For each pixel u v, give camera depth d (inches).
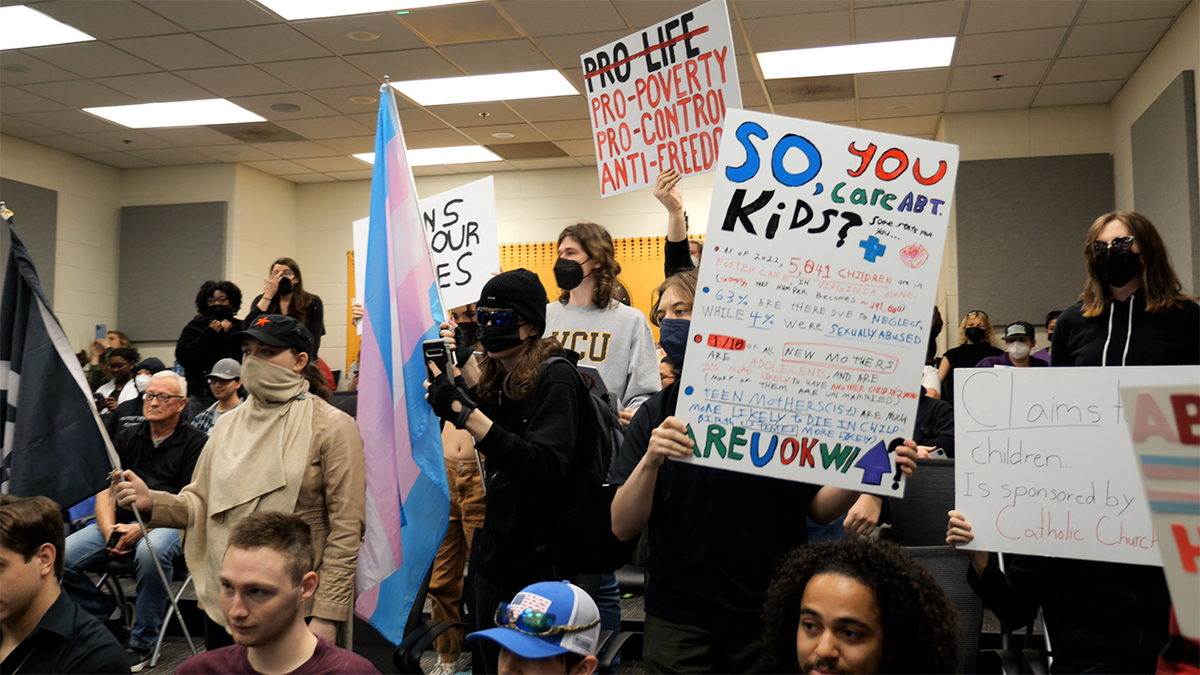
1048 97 335.9
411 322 106.1
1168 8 258.4
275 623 73.5
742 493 77.9
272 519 75.5
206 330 228.5
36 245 395.2
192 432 173.2
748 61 299.6
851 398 72.8
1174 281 90.4
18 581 77.2
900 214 74.1
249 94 338.0
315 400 103.9
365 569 101.8
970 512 78.8
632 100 128.7
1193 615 38.4
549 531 88.0
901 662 58.2
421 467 102.3
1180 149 254.5
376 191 111.4
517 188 436.8
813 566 61.8
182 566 182.4
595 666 72.1
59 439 101.4
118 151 413.4
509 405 93.6
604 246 136.7
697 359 74.7
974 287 349.4
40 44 291.9
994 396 80.0
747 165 76.3
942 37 281.1
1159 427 39.8
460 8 266.5
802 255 74.8
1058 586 83.3
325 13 271.0
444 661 140.6
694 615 77.3
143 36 286.4
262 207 447.5
